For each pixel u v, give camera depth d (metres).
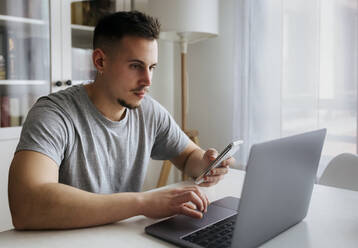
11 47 2.03
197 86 2.79
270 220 0.76
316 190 1.19
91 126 1.14
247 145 2.36
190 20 2.24
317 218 0.94
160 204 0.88
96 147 1.15
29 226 0.83
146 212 0.87
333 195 1.13
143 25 1.03
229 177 1.32
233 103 2.59
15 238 0.79
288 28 2.21
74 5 2.28
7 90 2.03
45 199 0.82
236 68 2.38
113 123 1.17
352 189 1.27
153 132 1.33
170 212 0.88
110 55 1.06
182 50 2.48
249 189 0.65
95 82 1.15
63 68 2.24
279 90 2.26
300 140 0.77
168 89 2.93
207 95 2.74
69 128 1.07
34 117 1.01
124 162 1.23
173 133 1.38
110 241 0.78
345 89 2.04
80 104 1.13
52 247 0.74
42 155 0.93
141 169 1.30
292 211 0.84
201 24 2.26
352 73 2.01
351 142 2.04
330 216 0.95
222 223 0.87
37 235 0.81
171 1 2.24
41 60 2.16
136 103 1.09
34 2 2.11
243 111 2.36
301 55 2.18
